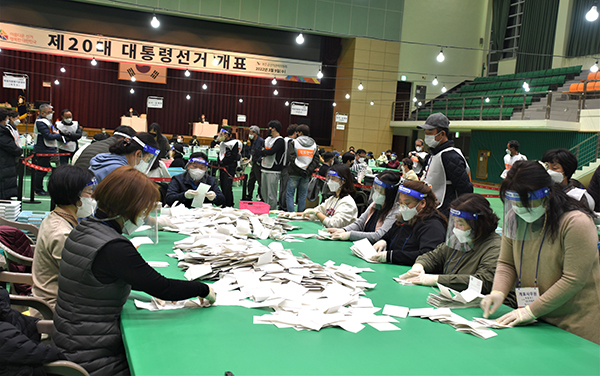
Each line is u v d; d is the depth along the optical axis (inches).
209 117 737.6
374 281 86.8
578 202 66.7
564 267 64.9
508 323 66.9
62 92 660.1
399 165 377.1
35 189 274.8
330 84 772.0
